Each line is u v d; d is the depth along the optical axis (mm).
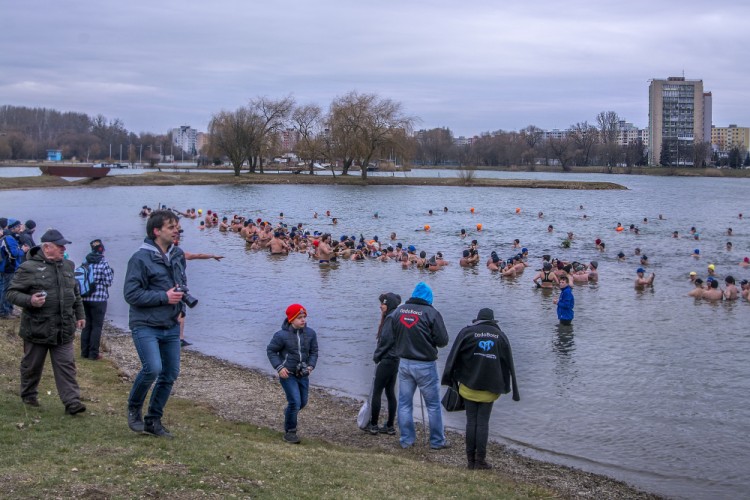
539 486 11055
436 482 10172
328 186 109062
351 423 13984
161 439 10086
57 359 10820
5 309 18484
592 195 97812
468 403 11328
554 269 32344
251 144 121250
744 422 14344
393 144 113938
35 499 7625
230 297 27375
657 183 149000
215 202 77938
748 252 42031
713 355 19328
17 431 9719
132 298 9422
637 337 21375
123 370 16031
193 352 19641
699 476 11844
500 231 52750
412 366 12094
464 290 29422
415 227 55312
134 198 80875
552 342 20656
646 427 14031
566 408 15047
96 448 9375
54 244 10500
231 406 14586
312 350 12125
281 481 9156
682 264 37438
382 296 13547
